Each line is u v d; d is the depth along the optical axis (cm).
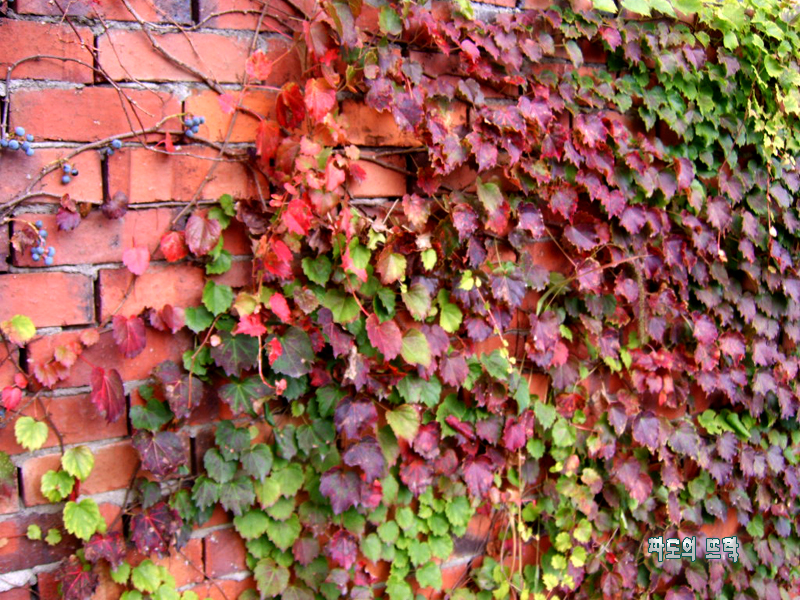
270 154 96
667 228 124
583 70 118
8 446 89
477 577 117
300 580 104
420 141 105
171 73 92
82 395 92
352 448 103
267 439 102
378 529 109
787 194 137
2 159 86
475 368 112
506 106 108
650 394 130
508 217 113
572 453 122
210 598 101
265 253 95
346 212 98
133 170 92
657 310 124
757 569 144
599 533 124
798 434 147
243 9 95
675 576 135
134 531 93
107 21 89
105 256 92
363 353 106
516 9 112
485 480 113
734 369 134
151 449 93
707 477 135
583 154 114
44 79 87
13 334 87
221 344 96
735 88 129
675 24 122
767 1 130
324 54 95
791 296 137
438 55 107
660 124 125
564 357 119
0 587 89
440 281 110
